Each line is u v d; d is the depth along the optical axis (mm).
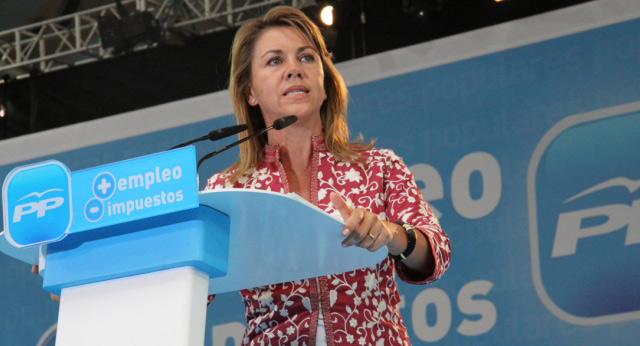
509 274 5438
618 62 5539
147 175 1808
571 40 5707
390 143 6031
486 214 5609
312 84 2725
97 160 6816
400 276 2393
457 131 5863
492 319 5395
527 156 5609
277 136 2744
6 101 8000
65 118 7773
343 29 6938
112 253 1864
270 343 2393
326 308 2361
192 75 7426
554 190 5465
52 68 8266
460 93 5934
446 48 6055
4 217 1893
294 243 2021
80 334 1854
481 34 5980
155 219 1852
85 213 1836
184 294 1799
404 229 2248
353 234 1923
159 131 6684
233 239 2004
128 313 1831
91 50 7812
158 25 7414
